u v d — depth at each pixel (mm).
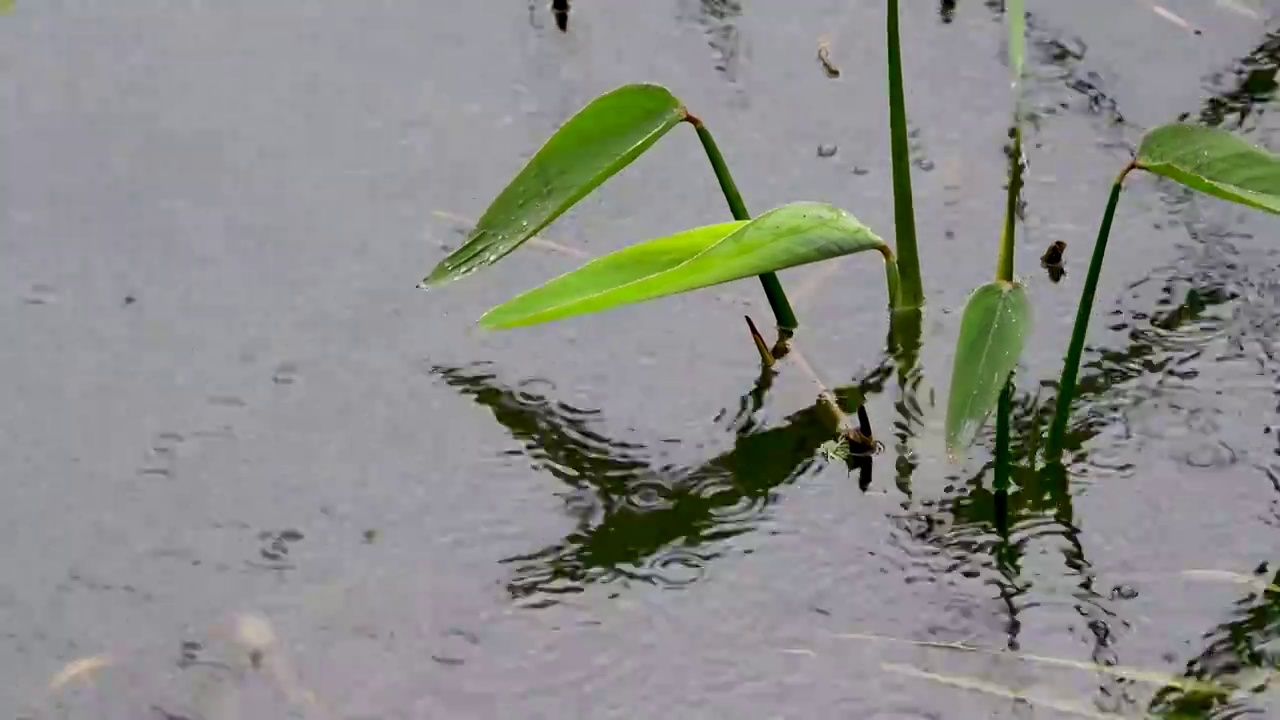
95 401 1636
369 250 1711
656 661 1529
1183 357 1641
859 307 1675
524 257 1707
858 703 1512
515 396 1638
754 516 1584
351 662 1532
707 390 1638
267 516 1587
